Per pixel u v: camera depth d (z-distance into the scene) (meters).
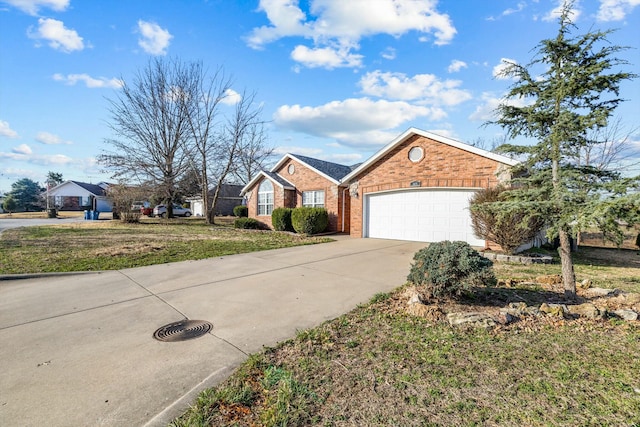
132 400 2.54
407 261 8.65
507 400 2.39
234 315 4.55
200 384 2.73
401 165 12.76
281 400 2.41
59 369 3.04
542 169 5.33
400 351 3.26
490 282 4.42
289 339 3.67
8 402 2.51
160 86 23.66
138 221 21.44
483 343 3.40
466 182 10.98
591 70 4.40
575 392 2.48
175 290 5.89
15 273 6.88
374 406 2.35
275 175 20.83
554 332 3.64
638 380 2.64
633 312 4.06
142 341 3.69
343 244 12.09
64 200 47.06
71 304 5.09
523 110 5.10
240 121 23.75
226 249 10.74
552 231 4.62
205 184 23.39
